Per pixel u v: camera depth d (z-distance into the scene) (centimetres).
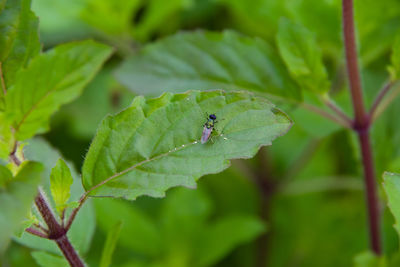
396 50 30
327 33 36
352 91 31
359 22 35
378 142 34
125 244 36
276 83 32
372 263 31
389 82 31
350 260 39
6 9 27
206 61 32
